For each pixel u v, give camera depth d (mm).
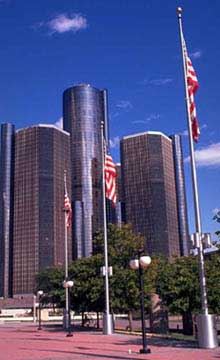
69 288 38688
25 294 124250
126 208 127688
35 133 133250
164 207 125312
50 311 89688
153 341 26312
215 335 21625
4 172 136375
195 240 22500
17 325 62438
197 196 22906
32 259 123188
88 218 124125
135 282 38125
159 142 133500
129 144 134125
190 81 23875
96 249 43906
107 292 34062
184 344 23797
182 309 34469
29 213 126500
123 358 18469
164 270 37938
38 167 128750
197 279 34062
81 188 161250
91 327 47250
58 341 29125
